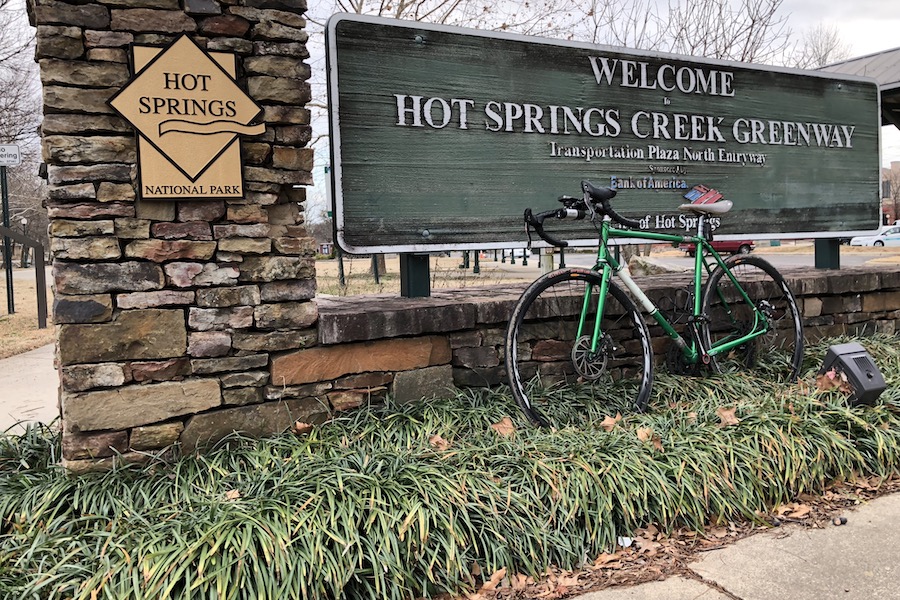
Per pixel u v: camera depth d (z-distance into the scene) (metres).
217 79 2.71
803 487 2.99
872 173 5.12
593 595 2.32
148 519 2.33
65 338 2.56
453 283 8.57
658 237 3.69
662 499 2.68
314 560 2.15
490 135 3.65
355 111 3.31
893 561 2.51
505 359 3.13
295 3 2.83
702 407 3.36
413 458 2.66
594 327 3.33
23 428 4.00
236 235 2.79
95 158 2.56
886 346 4.48
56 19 2.48
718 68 4.40
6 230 8.10
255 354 2.86
